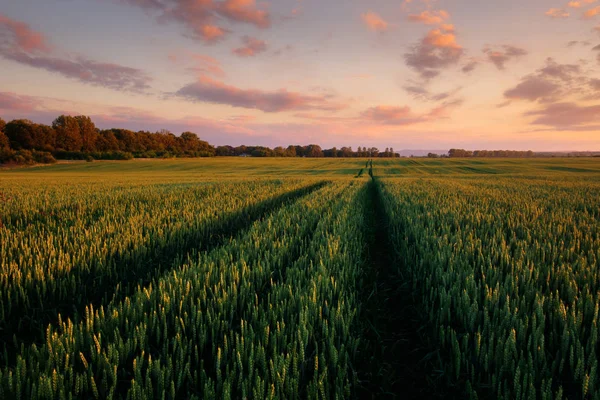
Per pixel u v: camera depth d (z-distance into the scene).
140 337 2.60
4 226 7.24
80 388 2.18
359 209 11.10
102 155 96.88
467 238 5.91
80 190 18.42
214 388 2.16
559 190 17.92
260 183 25.31
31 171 65.00
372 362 3.10
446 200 12.56
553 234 6.27
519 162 83.44
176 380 2.37
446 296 3.51
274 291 3.54
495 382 2.35
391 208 11.16
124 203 12.48
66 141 101.94
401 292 4.96
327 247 5.51
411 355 3.43
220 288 3.62
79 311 3.92
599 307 3.16
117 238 6.02
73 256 4.85
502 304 3.39
